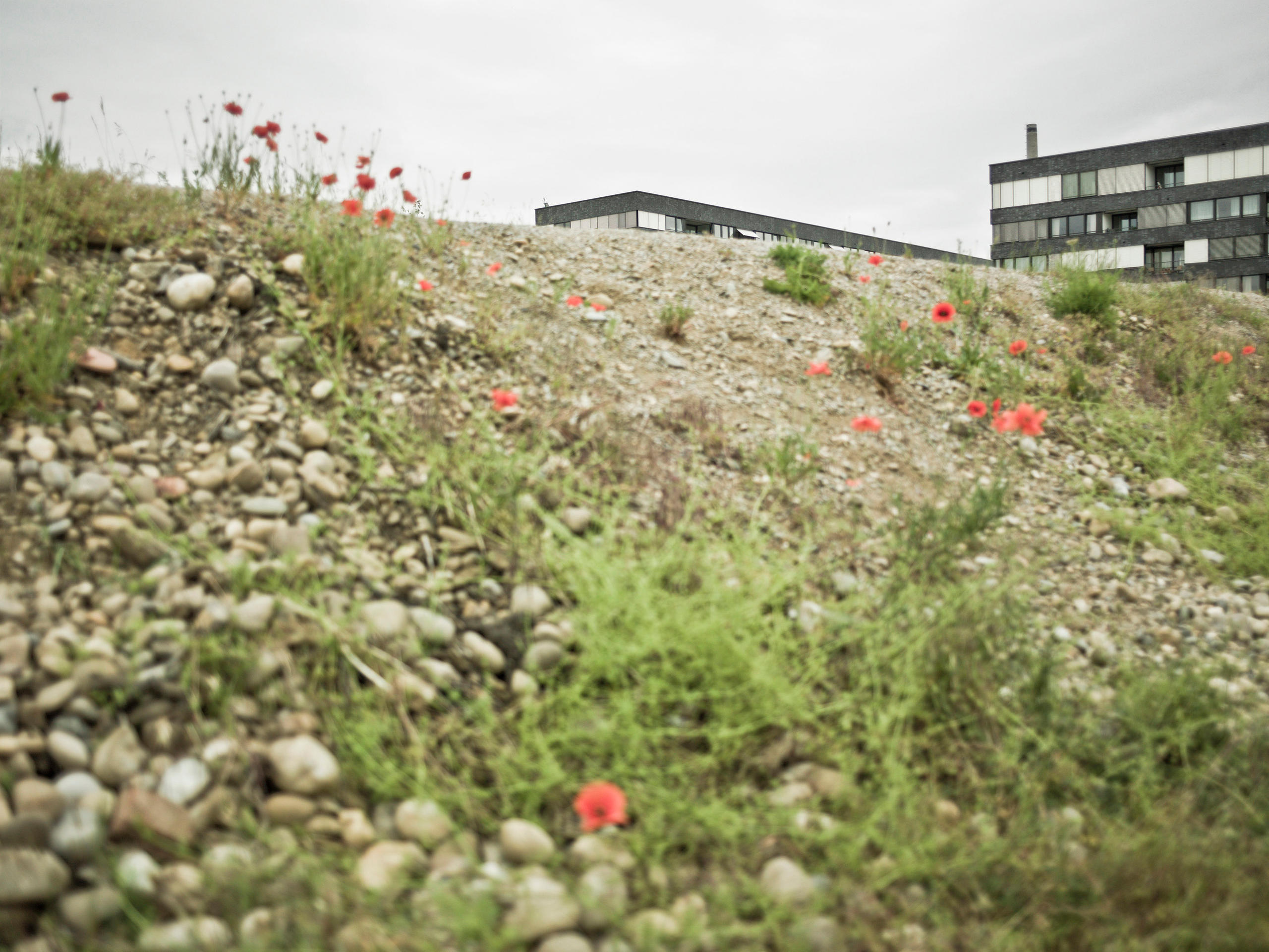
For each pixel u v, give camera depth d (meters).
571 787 1.97
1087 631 3.09
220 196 4.45
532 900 1.64
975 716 2.29
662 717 2.20
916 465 4.12
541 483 2.92
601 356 4.18
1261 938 1.62
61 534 2.35
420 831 1.82
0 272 3.03
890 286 6.27
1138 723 2.36
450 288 4.29
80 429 2.68
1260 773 2.21
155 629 2.08
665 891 1.75
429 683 2.19
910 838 1.91
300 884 1.61
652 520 3.00
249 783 1.86
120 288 3.33
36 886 1.52
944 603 2.65
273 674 2.09
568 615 2.44
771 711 2.17
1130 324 6.43
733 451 3.68
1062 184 39.47
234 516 2.58
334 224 4.31
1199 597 3.45
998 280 6.88
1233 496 4.36
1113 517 3.92
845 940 1.69
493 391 3.49
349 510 2.72
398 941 1.52
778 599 2.63
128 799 1.71
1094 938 1.72
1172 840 1.90
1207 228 36.06
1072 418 4.95
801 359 4.82
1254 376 5.93
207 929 1.50
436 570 2.58
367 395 3.11
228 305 3.40
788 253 6.11
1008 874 1.90
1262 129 34.53
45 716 1.90
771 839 1.91
